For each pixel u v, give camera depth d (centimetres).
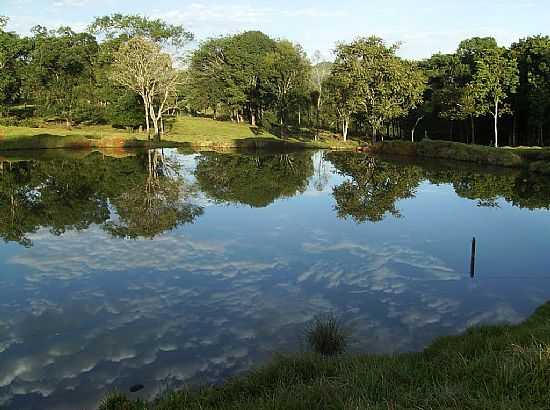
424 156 6034
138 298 1423
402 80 6831
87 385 939
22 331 1203
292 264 1755
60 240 2069
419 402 619
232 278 1598
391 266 1738
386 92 6888
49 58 7844
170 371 991
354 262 1784
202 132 8444
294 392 719
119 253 1886
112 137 6819
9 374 988
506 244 2050
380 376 750
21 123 7638
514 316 1277
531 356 695
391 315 1288
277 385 803
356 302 1387
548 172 4300
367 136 8888
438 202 3059
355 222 2470
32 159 5072
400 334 1162
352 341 1122
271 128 9369
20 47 7950
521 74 6362
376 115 7188
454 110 6412
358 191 3466
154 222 2414
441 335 1152
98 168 4431
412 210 2800
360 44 7038
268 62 8656
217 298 1420
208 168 4597
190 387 913
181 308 1345
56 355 1072
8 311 1333
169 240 2084
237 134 8481
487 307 1343
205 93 9875
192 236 2152
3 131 6756
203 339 1145
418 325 1219
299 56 8869
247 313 1306
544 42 6169
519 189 3562
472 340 1018
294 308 1341
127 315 1299
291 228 2322
